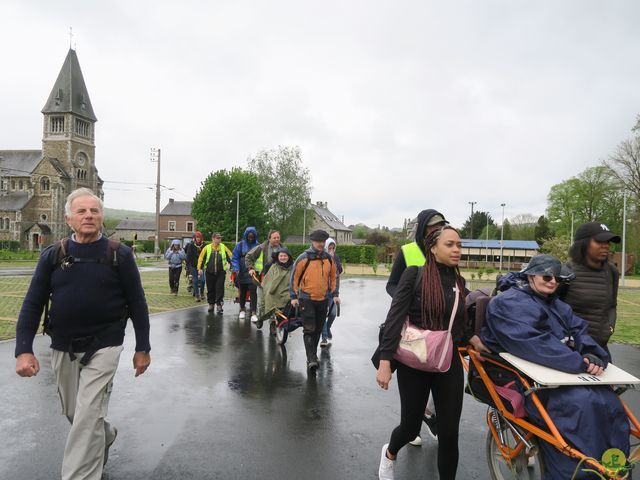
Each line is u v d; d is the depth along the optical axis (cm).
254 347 813
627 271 5322
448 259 323
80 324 324
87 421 314
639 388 609
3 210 7994
